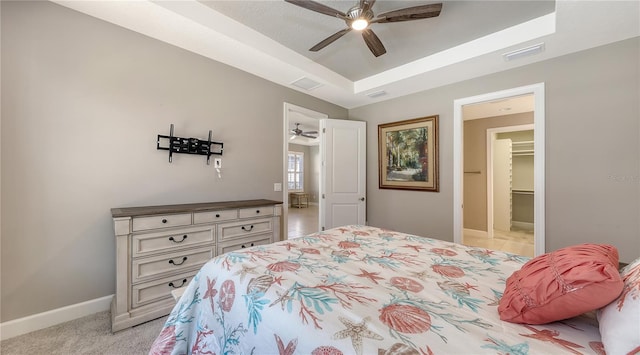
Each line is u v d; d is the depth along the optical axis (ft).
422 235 11.41
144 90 7.37
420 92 11.50
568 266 2.59
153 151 7.55
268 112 10.59
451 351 2.08
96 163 6.61
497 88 9.32
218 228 7.66
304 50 9.18
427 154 11.18
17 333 5.59
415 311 2.72
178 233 6.82
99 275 6.67
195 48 8.09
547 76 8.23
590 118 7.48
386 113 12.78
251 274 3.63
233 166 9.52
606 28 6.50
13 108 5.57
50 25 5.96
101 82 6.66
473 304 2.95
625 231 6.99
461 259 4.58
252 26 7.79
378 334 2.30
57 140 6.07
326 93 11.93
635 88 6.87
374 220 13.19
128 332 5.80
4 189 5.50
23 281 5.71
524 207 18.34
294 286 3.26
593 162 7.44
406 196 11.96
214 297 3.67
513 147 18.45
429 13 5.90
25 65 5.69
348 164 12.94
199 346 3.54
